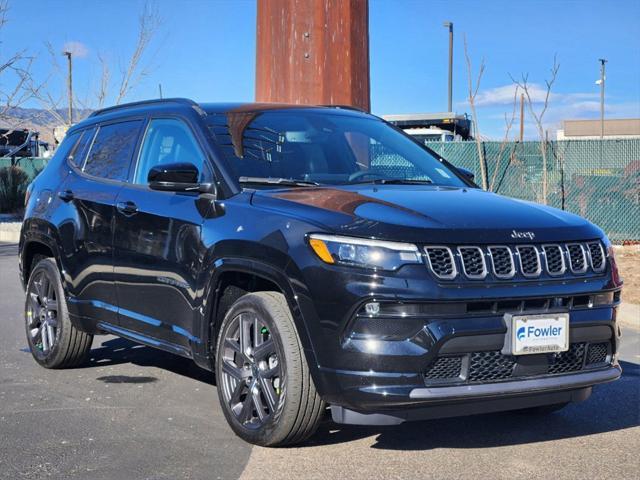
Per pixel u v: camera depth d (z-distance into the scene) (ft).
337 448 14.37
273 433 13.85
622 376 20.47
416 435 15.23
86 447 14.42
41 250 21.66
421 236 12.82
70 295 19.61
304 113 18.53
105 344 23.57
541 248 13.53
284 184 15.71
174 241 16.22
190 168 15.78
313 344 13.08
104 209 18.53
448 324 12.57
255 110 18.07
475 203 14.64
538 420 16.38
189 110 17.66
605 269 14.20
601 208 53.21
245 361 14.53
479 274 12.93
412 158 18.56
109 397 17.81
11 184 85.25
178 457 13.88
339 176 16.76
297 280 13.23
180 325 16.21
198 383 19.10
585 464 13.73
